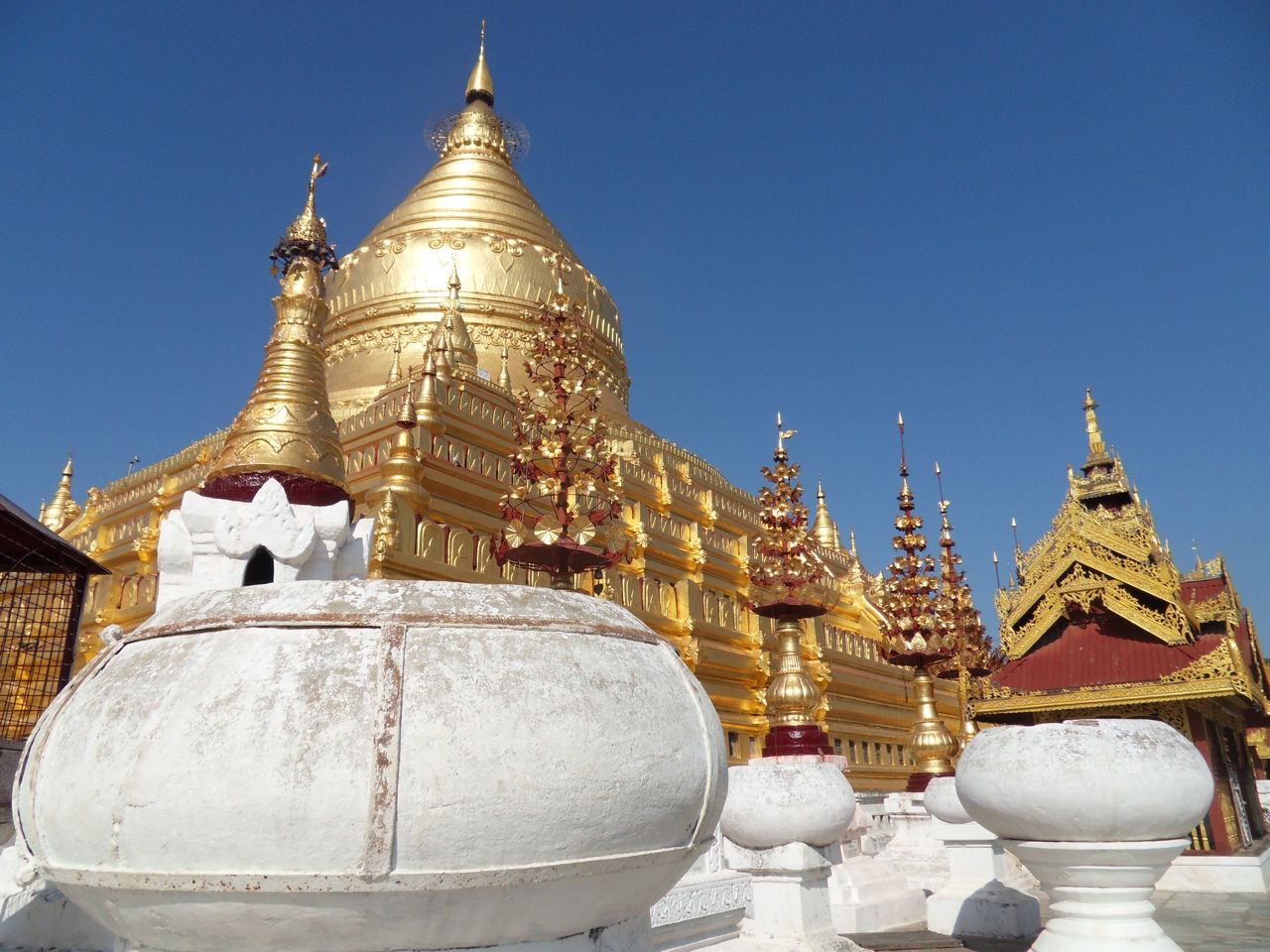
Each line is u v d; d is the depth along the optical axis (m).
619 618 4.30
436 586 3.86
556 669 3.66
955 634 25.83
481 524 23.44
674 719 3.99
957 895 14.74
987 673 28.78
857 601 40.19
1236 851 20.94
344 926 3.26
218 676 3.44
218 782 3.20
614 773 3.60
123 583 25.39
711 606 29.72
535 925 3.55
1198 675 20.55
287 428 12.59
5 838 8.49
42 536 11.80
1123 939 8.77
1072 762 8.75
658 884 3.97
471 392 25.81
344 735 3.26
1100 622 22.98
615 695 3.76
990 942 13.91
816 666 32.16
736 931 9.16
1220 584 26.69
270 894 3.16
